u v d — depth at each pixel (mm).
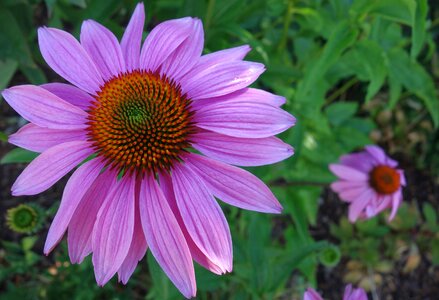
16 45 356
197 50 280
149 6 367
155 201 262
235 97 266
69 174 466
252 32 494
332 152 441
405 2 307
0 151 488
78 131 271
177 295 316
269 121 257
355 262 521
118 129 272
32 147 262
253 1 394
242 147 261
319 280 526
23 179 252
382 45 410
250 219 372
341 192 403
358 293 319
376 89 361
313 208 453
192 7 342
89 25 283
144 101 274
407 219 525
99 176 268
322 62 348
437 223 560
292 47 536
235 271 363
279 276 344
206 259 257
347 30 347
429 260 546
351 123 533
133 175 270
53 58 271
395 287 536
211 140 268
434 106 394
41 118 261
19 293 414
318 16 400
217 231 255
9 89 256
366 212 393
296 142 388
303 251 347
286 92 413
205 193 261
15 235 468
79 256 257
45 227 448
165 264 252
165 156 272
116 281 419
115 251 252
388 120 570
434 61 559
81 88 275
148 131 272
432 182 577
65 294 408
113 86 276
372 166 402
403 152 578
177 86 277
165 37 281
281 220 521
